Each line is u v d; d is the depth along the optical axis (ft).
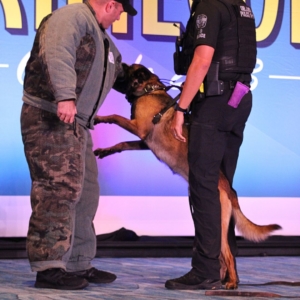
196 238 14.38
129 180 22.25
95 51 14.21
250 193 22.91
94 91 14.44
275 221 23.08
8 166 21.44
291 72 23.15
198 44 13.67
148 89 20.71
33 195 14.03
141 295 12.92
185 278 14.23
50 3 21.74
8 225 21.39
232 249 15.20
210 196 14.21
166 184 22.54
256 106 23.00
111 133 22.02
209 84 14.03
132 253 22.12
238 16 14.17
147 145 21.06
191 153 14.30
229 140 15.05
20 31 21.53
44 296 12.46
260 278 16.89
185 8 22.66
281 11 23.25
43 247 13.83
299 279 16.70
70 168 14.03
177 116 13.98
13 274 16.97
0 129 21.34
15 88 21.48
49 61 13.30
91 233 15.60
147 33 22.35
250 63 14.38
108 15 14.64
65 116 13.24
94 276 15.34
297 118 23.15
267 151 23.07
